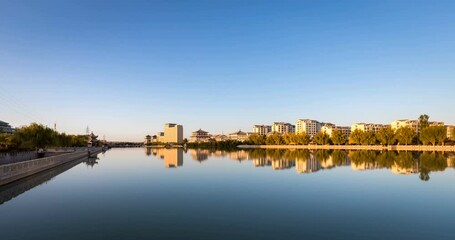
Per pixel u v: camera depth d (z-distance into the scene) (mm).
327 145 181750
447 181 42938
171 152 150750
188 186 39500
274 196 32906
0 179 38250
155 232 21125
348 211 26766
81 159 96938
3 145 84688
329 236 20453
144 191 36062
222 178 46969
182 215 25391
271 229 21812
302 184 40688
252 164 71938
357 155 103750
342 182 42344
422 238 20219
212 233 20891
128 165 73125
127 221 23703
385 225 22844
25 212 26578
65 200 31375
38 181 45219
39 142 86938
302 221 23719
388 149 149500
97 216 25141
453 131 139250
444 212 26500
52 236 20359
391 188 37562
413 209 27531
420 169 58188
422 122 159250
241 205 28875
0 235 20562
